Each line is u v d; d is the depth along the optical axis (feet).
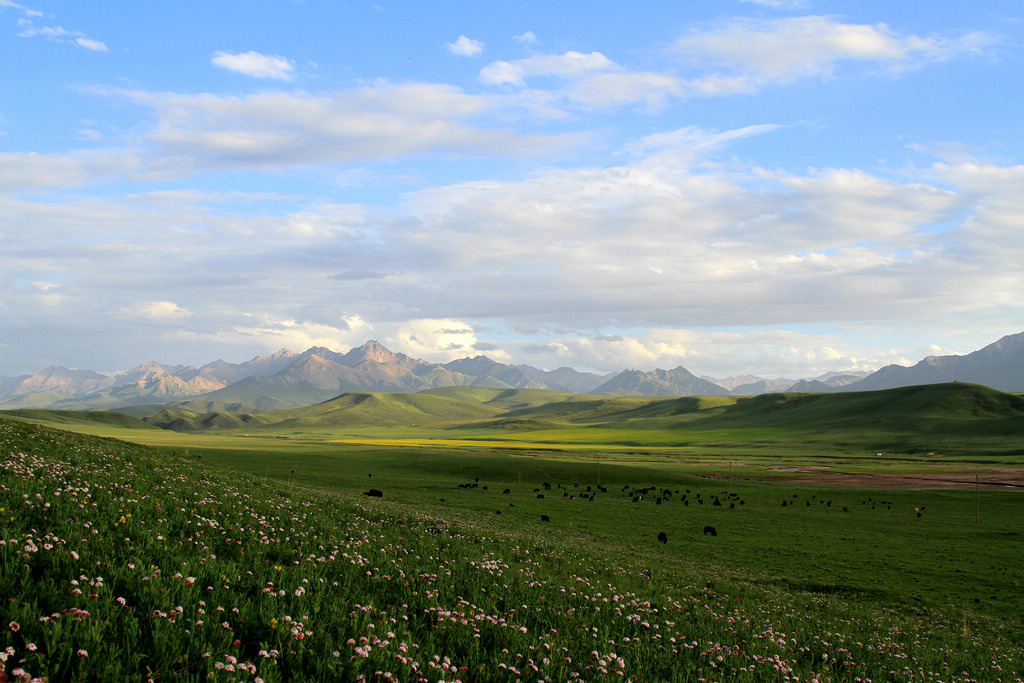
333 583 38.47
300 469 324.39
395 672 26.18
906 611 109.70
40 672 20.33
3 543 29.53
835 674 46.03
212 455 369.71
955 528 231.71
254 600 31.53
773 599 94.43
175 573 31.65
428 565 52.29
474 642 31.96
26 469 58.03
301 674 24.22
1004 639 92.27
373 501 164.55
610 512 238.27
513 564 65.77
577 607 46.91
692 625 51.88
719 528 213.25
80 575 28.94
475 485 301.84
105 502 49.03
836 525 233.14
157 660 22.93
